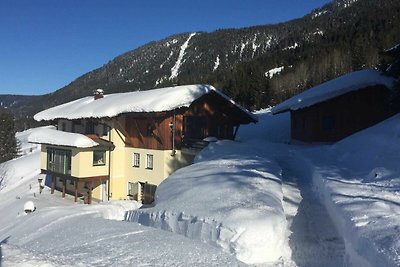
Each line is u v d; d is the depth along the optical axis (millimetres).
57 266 6113
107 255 7504
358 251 6309
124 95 28219
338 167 13141
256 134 35656
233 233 7898
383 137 14438
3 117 53375
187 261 7117
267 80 64312
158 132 23391
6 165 39719
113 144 25688
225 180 12211
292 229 8742
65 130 31328
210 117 25031
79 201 26344
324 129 25562
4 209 26281
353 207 8078
